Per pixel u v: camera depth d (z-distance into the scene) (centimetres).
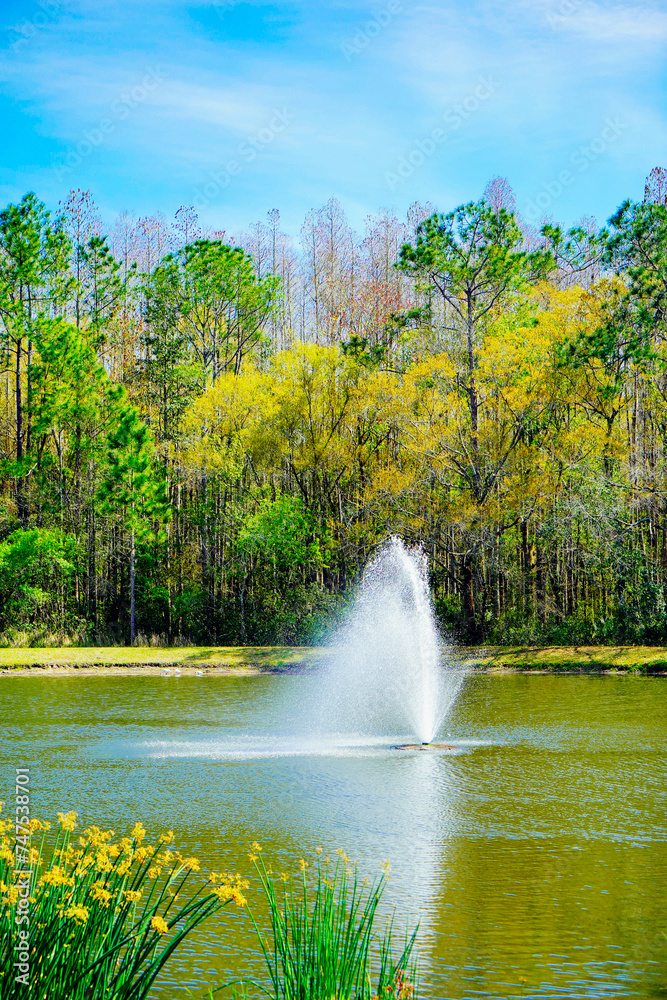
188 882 988
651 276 3619
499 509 3862
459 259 4088
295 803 1382
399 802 1390
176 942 549
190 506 4906
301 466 4488
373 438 4656
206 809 1339
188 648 3884
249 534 4272
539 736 2023
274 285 5156
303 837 1189
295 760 1750
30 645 4219
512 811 1335
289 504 4316
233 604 4603
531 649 3634
